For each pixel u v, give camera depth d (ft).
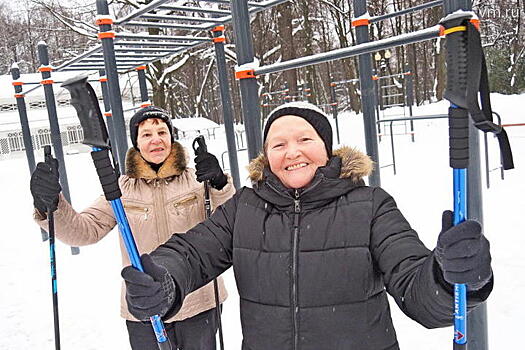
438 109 57.62
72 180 41.63
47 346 11.32
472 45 3.33
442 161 28.86
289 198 5.06
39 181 6.16
